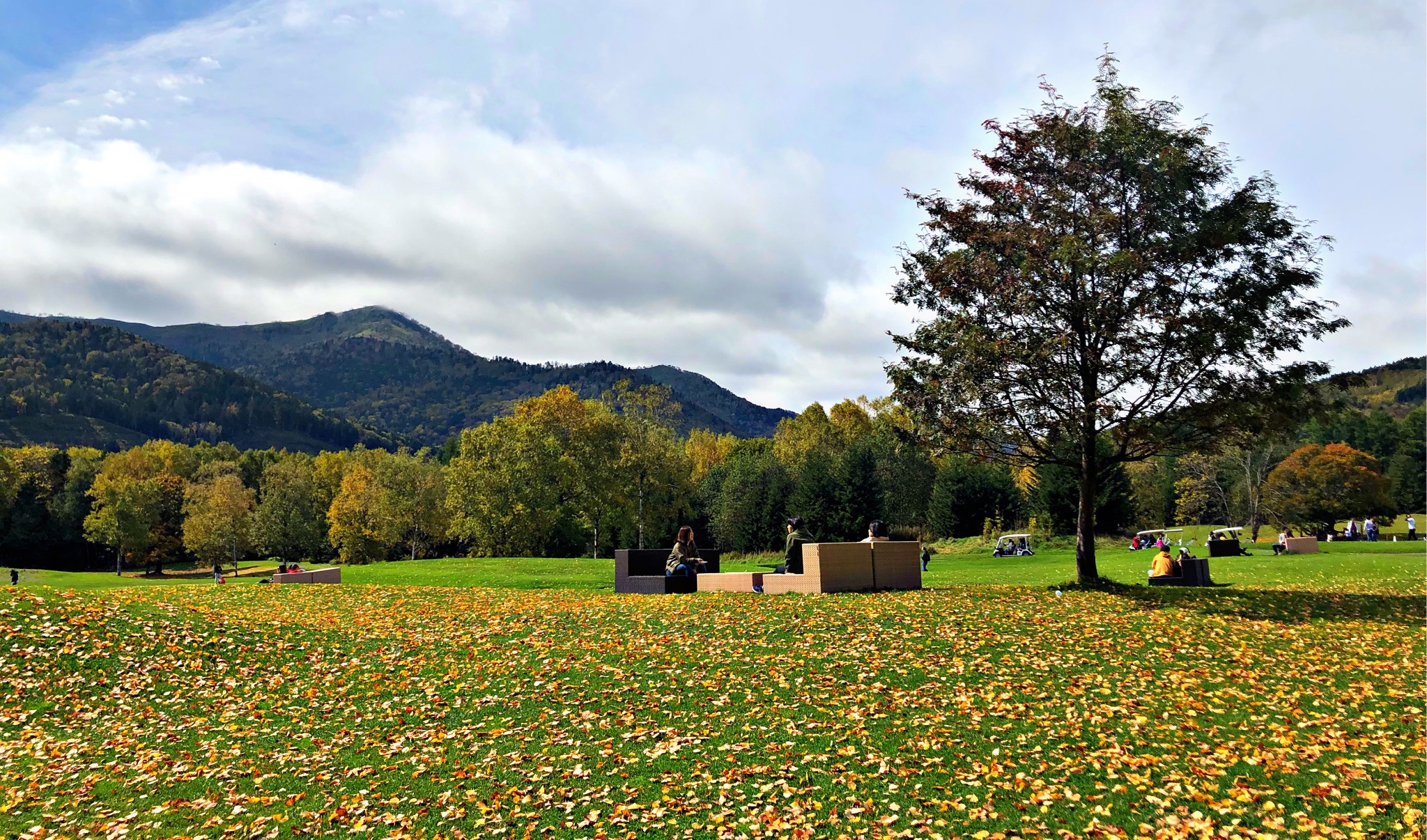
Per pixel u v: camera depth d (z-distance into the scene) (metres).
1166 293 18.86
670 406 66.81
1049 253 19.14
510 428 63.44
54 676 12.91
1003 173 21.36
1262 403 19.20
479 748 9.82
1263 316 18.94
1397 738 9.34
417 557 92.38
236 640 15.13
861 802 7.93
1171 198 19.20
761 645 14.12
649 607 18.38
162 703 12.24
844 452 73.94
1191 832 7.09
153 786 9.02
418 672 13.34
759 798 8.15
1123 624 15.78
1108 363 19.47
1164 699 10.99
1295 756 8.77
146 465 115.06
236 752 10.07
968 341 19.27
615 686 12.04
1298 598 18.86
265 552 110.75
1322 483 67.75
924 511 75.75
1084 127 20.08
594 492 62.44
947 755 9.05
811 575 20.03
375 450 120.25
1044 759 8.91
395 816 7.97
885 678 12.08
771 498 74.44
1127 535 64.62
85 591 23.19
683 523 82.81
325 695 12.37
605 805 8.09
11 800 8.59
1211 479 73.12
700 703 11.12
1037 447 21.27
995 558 50.91
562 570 34.09
